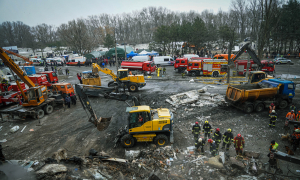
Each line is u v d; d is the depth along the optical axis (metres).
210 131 10.01
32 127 13.00
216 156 8.27
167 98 18.06
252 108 13.75
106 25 94.50
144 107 10.05
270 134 10.66
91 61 47.00
